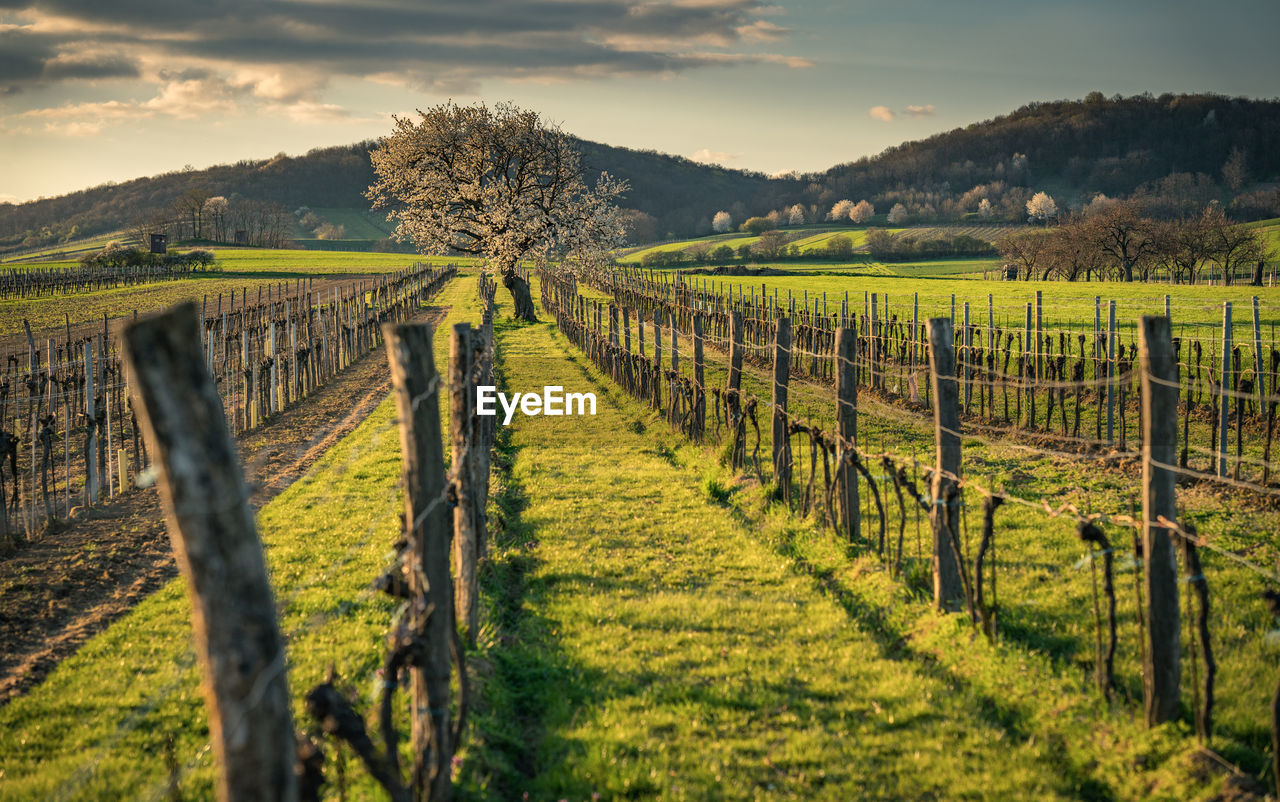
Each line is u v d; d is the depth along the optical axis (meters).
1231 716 6.91
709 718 7.42
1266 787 5.90
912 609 9.80
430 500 5.91
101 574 11.60
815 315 33.22
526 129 52.81
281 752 3.64
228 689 3.52
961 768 6.55
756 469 15.77
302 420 24.23
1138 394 21.02
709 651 8.81
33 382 18.70
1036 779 6.34
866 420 21.47
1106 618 9.05
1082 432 19.23
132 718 7.25
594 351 35.09
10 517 14.12
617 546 12.80
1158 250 92.50
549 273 74.81
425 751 5.73
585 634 9.34
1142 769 6.30
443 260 143.62
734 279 87.81
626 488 16.42
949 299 56.69
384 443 20.09
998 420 20.98
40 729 7.20
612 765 6.59
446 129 52.75
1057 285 73.81
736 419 16.92
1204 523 12.16
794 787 6.34
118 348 34.78
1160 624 6.70
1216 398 17.36
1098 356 20.58
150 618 9.75
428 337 6.12
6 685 8.27
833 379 28.36
